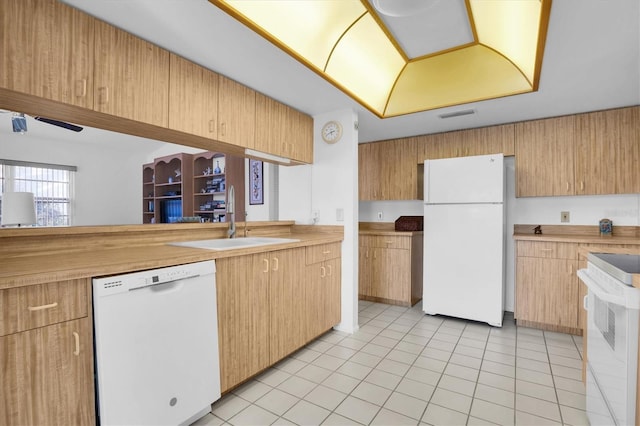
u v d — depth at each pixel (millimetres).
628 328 1099
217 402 1878
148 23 1637
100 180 6551
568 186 3188
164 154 6652
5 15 1290
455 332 3014
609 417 1296
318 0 1815
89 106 1532
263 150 2584
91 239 1859
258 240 2693
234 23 1645
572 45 1897
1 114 4559
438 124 3500
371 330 3064
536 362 2391
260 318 2115
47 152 5895
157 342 1482
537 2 1610
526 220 3590
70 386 1237
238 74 2232
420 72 2785
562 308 2967
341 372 2238
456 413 1779
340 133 3053
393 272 3889
